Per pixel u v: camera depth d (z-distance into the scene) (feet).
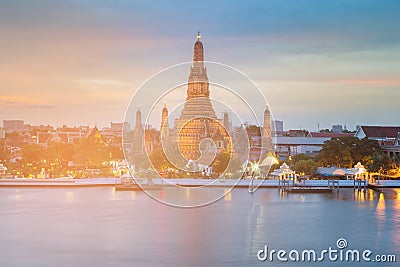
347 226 437.17
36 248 365.81
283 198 610.24
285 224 446.19
